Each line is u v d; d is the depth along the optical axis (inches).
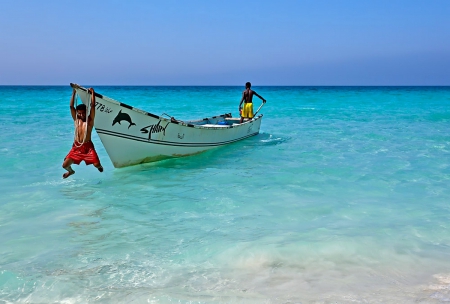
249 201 285.0
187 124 416.8
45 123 745.0
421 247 205.3
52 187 319.0
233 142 530.9
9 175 354.3
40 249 203.8
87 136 302.2
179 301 151.6
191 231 229.0
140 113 364.2
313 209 267.1
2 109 1111.6
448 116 927.7
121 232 227.5
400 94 2514.8
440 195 297.9
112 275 175.5
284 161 423.2
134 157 386.9
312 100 1802.4
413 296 157.6
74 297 156.3
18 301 154.1
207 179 349.1
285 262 187.8
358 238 215.3
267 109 1237.7
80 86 307.0
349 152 468.8
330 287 164.9
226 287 164.2
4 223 239.8
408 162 408.8
